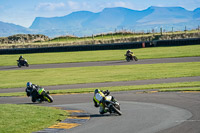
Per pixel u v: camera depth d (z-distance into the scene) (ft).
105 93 169.58
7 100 262.47
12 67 626.64
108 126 134.51
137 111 172.04
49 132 126.72
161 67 451.12
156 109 174.91
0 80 436.76
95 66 534.37
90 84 335.67
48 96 233.76
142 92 256.52
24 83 386.32
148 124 133.59
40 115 161.07
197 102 189.78
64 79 396.16
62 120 152.66
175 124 130.00
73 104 220.02
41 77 437.58
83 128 133.18
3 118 151.74
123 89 276.41
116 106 166.09
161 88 271.49
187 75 351.67
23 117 154.81
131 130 123.85
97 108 196.24
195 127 121.29
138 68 458.91
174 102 196.24
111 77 381.40
